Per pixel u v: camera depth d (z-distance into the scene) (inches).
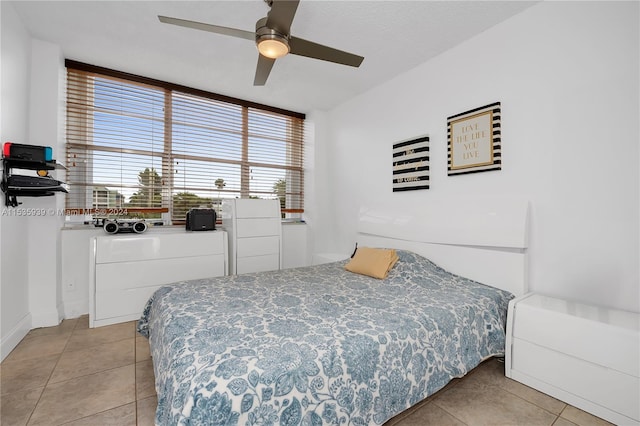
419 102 111.8
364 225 133.5
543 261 78.5
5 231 80.8
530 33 80.8
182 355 45.3
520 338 69.5
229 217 131.0
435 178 106.0
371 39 95.0
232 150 146.9
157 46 100.6
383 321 59.7
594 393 58.2
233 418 37.4
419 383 56.5
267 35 61.5
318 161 161.2
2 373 71.7
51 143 99.0
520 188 83.0
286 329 54.6
